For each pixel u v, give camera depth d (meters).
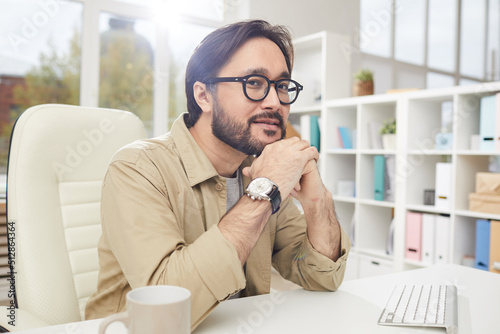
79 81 3.23
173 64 3.64
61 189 1.17
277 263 1.16
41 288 1.05
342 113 3.31
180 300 0.52
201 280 0.72
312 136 3.34
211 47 0.95
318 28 4.32
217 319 0.77
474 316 0.80
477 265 2.41
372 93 3.13
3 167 2.98
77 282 1.14
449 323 0.73
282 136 0.98
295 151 0.88
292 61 1.03
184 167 0.97
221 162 1.04
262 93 0.93
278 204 0.83
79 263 1.16
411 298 0.88
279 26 0.98
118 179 0.85
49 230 1.11
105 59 3.34
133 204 0.82
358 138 3.03
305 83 3.55
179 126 1.01
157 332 0.51
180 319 0.52
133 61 3.45
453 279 1.06
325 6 4.36
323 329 0.72
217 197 1.01
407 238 2.75
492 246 2.33
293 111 3.50
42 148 1.13
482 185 2.39
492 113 2.34
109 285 0.93
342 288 0.98
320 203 0.97
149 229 0.80
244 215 0.79
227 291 0.74
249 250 0.78
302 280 1.00
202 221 0.99
